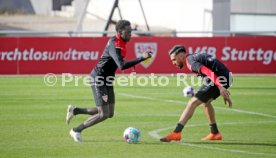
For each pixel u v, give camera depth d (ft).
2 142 124.16
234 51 311.68
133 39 308.60
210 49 310.86
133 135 122.31
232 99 212.43
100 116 122.31
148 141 125.80
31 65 311.47
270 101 206.08
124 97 217.97
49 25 507.30
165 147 118.32
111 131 140.05
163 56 310.04
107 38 311.47
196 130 141.69
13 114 170.30
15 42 310.45
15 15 556.92
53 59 311.27
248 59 312.91
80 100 207.62
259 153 111.96
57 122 154.40
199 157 108.06
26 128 144.05
